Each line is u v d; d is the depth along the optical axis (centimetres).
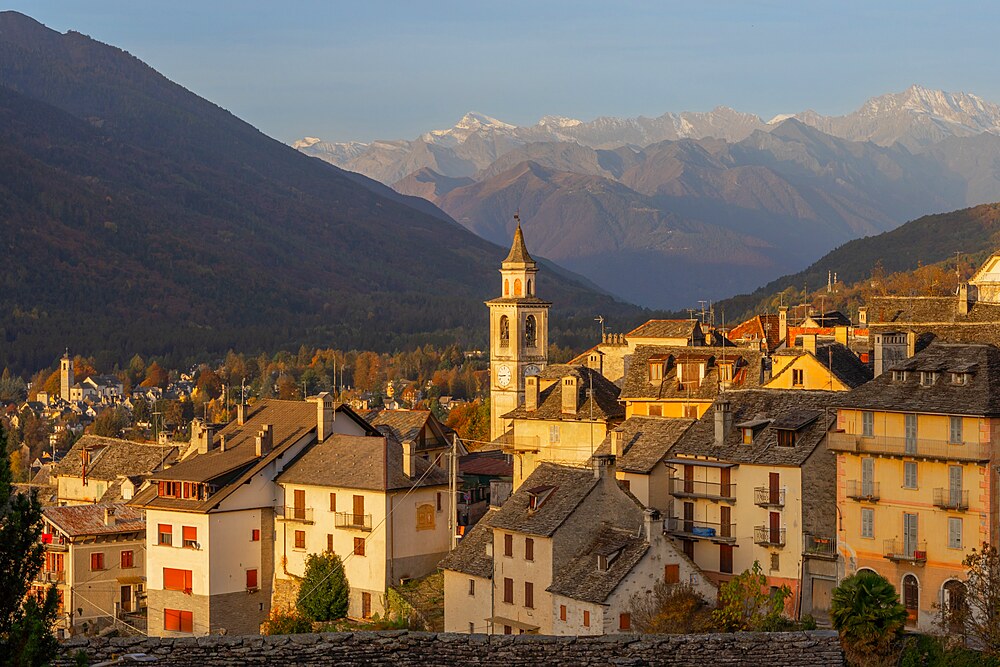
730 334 18688
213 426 15800
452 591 10862
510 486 13912
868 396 9556
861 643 7388
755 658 6153
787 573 9925
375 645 5862
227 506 13012
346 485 12700
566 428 13788
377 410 16800
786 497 9975
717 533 10450
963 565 8562
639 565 9394
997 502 8806
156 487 13650
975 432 8850
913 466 9156
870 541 9362
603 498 10081
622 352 19488
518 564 10156
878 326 13912
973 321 13662
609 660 6025
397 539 12519
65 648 5550
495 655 5941
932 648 7806
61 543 13588
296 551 13112
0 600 4616
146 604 13588
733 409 10881
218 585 12938
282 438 13688
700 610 9356
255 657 5728
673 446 11000
